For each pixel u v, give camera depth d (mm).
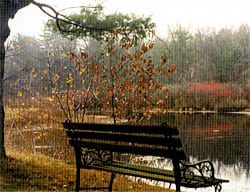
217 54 29484
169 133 4961
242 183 9164
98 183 7125
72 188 6426
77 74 12836
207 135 16578
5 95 14648
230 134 16734
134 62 11625
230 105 26172
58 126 13289
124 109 11930
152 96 11969
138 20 10742
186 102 24297
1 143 7723
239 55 30234
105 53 12156
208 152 13039
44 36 14984
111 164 6105
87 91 12070
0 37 7816
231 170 10547
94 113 12797
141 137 5254
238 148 13328
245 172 10273
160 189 7371
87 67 11781
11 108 14352
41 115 13359
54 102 13547
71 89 12703
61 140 12656
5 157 7738
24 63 15406
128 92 11883
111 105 12047
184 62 26688
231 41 30844
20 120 13938
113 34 10602
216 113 24484
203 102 25562
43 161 8336
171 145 4996
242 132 17219
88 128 5883
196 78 26625
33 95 14219
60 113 13602
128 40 11008
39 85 14234
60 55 13977
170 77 23172
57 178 6902
